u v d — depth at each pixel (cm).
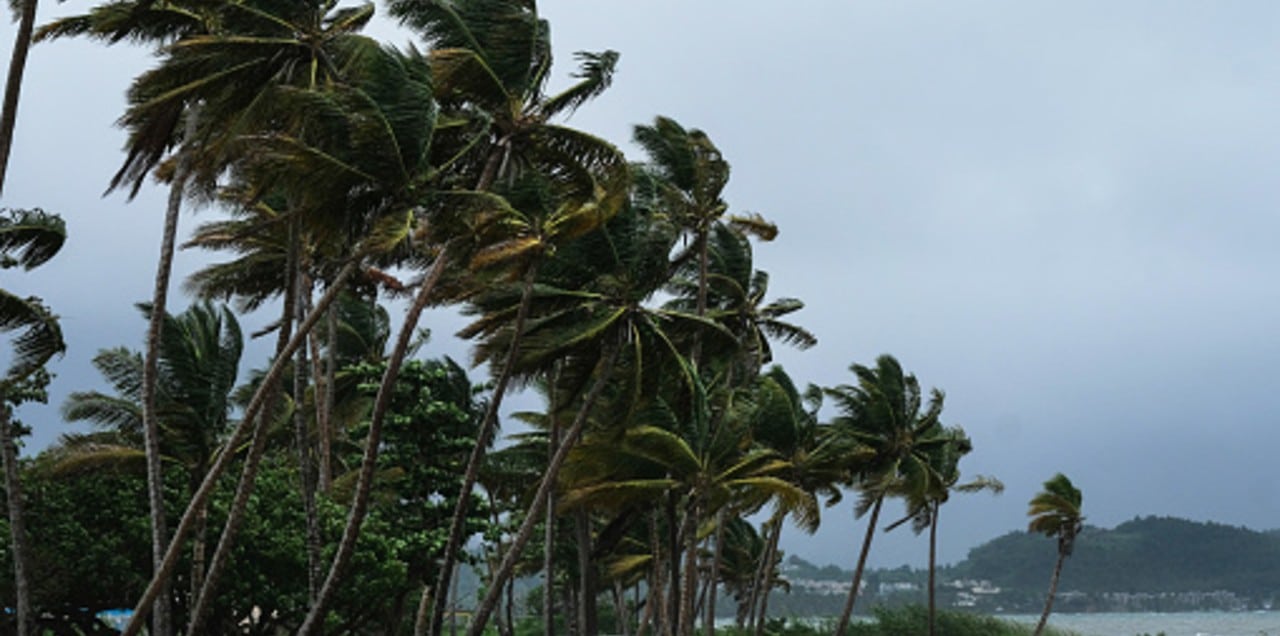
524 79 2555
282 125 2267
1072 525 6297
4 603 2811
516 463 3938
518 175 2544
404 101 2234
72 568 2822
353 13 2588
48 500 2850
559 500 3400
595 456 3188
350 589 3036
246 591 2925
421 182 2231
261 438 2292
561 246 2600
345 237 2238
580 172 2592
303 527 3062
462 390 3869
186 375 2994
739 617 7244
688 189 3672
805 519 3388
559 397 2892
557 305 2780
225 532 2262
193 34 2448
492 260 2331
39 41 2352
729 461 3581
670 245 2795
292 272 2475
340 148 2158
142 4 2297
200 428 3009
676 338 3200
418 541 3253
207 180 2311
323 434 3569
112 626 3341
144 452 2934
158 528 2423
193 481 3036
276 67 2383
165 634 2448
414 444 3350
